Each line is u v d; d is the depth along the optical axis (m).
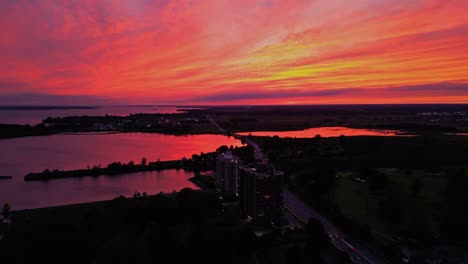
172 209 188.38
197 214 190.50
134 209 183.62
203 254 144.25
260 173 189.38
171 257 141.88
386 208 196.00
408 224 178.62
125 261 133.62
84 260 138.88
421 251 150.75
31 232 152.25
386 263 143.75
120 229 162.50
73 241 143.12
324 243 157.00
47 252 137.75
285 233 172.12
